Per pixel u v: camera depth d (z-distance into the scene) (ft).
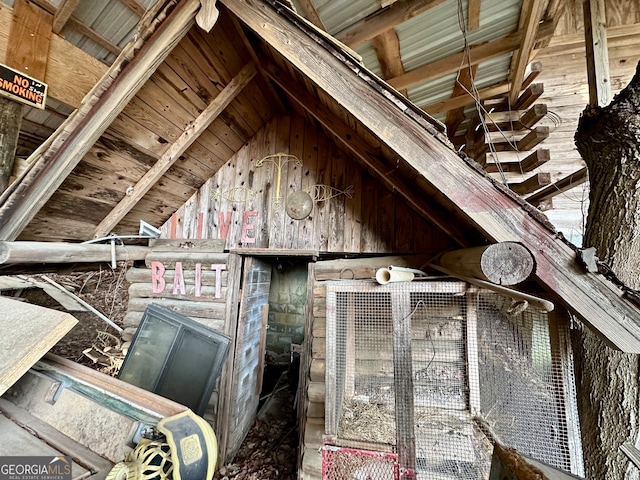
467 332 6.98
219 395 8.88
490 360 6.64
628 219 4.33
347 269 8.41
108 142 6.23
